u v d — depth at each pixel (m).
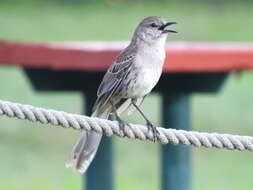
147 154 18.92
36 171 17.73
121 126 8.56
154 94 12.75
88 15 32.31
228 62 11.68
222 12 32.97
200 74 12.20
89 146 9.12
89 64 11.39
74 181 17.09
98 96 9.86
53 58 11.48
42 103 21.78
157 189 16.80
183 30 30.08
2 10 32.00
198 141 8.62
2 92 22.36
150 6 34.34
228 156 19.00
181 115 12.46
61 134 19.86
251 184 17.33
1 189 16.53
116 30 30.34
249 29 30.47
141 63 9.74
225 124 20.95
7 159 18.41
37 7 32.84
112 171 12.58
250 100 22.31
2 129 20.02
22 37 28.80
